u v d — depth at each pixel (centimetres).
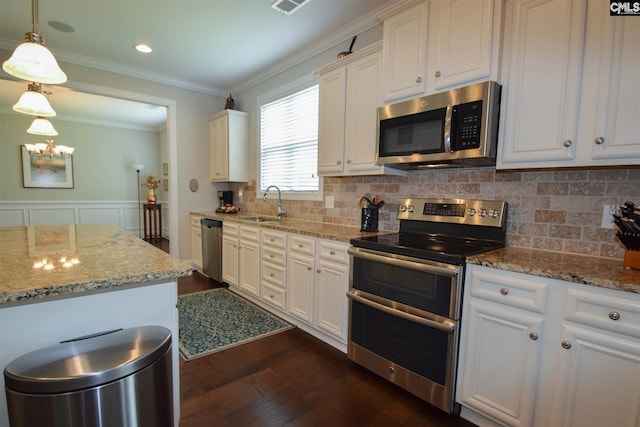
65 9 259
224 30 291
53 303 108
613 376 116
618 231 138
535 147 154
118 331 117
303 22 275
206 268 415
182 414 165
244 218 374
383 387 192
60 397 88
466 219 202
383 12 213
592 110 137
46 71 160
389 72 212
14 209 598
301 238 260
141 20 274
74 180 655
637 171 148
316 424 160
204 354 226
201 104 459
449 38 181
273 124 395
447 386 162
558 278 128
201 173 466
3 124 582
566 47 143
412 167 226
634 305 111
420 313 171
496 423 153
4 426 103
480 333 153
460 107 174
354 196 287
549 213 175
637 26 125
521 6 157
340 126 255
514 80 160
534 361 136
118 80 388
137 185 735
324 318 240
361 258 202
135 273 118
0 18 275
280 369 209
